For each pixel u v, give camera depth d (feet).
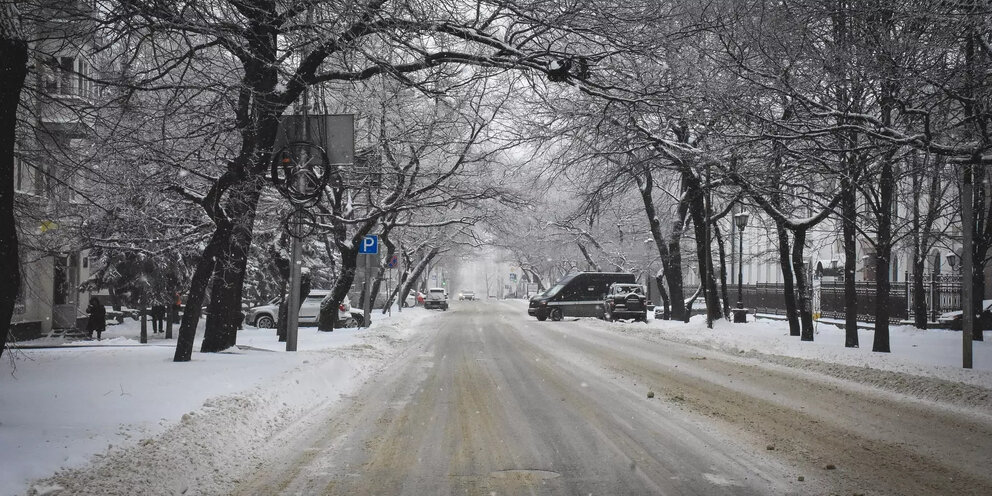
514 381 50.34
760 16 49.26
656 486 23.32
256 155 49.08
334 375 49.37
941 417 35.94
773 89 48.26
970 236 51.93
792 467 25.73
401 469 25.57
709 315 104.27
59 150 44.65
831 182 75.72
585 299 147.23
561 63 43.57
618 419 35.19
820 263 161.27
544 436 31.19
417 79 54.65
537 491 22.80
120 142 44.06
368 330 96.68
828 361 59.57
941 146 44.50
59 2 35.50
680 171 90.53
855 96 49.21
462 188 90.79
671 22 46.03
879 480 24.03
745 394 43.80
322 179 49.98
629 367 59.00
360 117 70.49
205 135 48.49
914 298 98.22
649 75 51.03
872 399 41.83
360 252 98.53
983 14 41.55
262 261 113.70
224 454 26.71
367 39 42.42
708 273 105.40
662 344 84.17
